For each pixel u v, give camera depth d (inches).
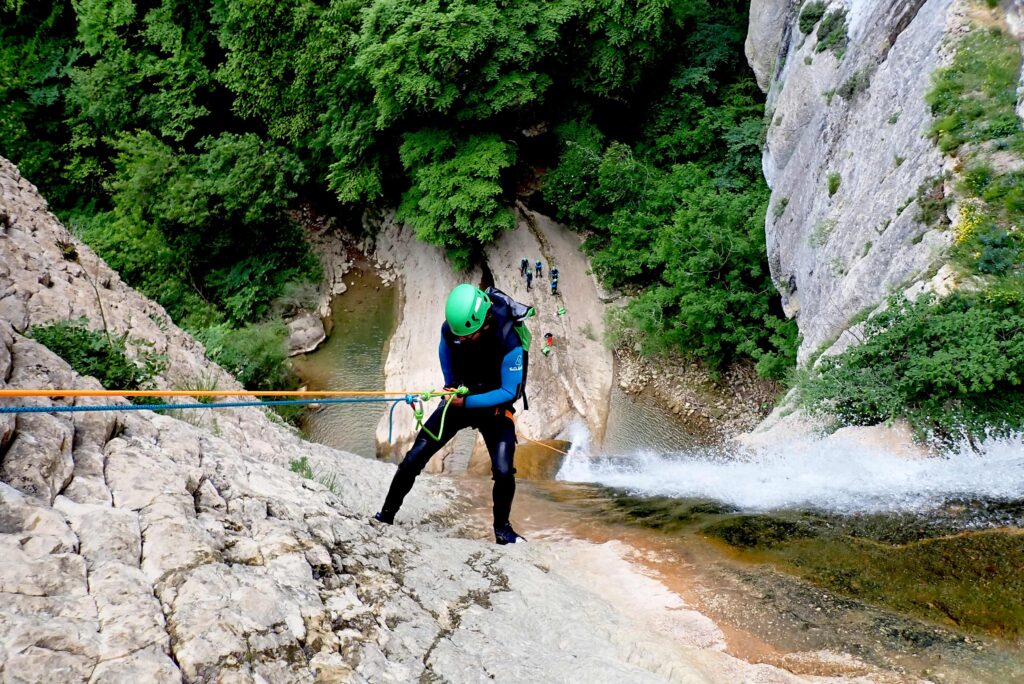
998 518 209.2
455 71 729.0
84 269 406.3
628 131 879.1
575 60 804.0
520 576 183.8
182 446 169.8
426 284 898.1
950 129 379.9
